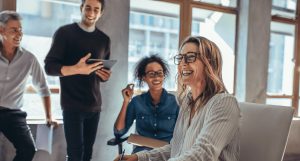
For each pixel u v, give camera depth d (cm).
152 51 384
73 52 238
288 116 130
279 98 499
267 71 462
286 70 511
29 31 300
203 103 124
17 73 239
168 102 249
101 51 252
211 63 123
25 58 244
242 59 447
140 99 254
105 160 330
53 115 312
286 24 506
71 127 241
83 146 253
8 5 283
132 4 367
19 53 241
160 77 248
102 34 256
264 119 135
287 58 511
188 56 124
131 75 358
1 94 233
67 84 239
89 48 243
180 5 397
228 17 446
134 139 226
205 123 116
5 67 234
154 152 143
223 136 110
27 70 246
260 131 134
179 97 140
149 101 251
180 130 134
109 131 331
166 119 246
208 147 106
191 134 122
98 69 234
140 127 250
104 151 329
